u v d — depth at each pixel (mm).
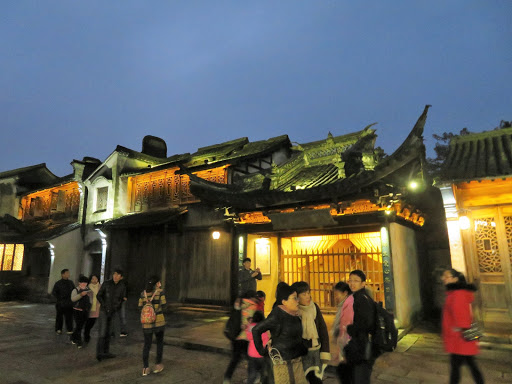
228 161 14742
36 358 7344
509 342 7641
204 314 12922
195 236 14609
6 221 21484
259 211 11633
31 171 24578
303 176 12414
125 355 7586
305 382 3797
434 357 6965
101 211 18859
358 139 12258
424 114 8922
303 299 4117
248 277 9688
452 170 8766
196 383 5820
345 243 12414
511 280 8164
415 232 11305
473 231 8797
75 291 8273
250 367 4660
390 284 9055
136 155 19469
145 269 15523
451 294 4625
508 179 8391
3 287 19281
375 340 3936
